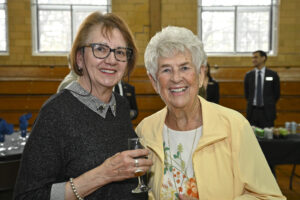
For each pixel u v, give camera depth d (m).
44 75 6.68
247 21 6.88
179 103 1.22
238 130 1.19
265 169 1.18
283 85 6.58
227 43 6.94
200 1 6.85
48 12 6.87
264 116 4.84
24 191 0.98
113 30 1.15
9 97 6.64
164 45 1.19
